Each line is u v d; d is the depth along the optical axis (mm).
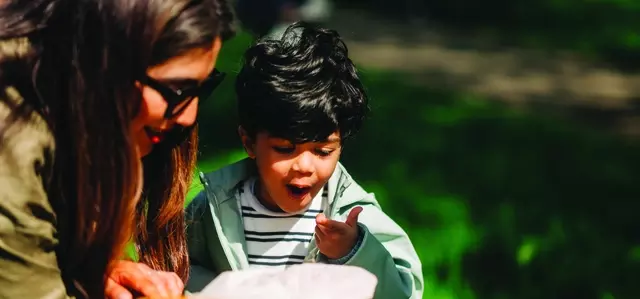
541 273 5980
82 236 2289
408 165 8820
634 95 14438
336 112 2783
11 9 2221
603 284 5984
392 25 22234
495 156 9602
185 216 3014
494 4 23875
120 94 2162
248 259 2994
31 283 2162
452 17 23781
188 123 2326
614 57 18594
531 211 7543
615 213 7879
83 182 2213
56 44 2189
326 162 2832
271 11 14680
